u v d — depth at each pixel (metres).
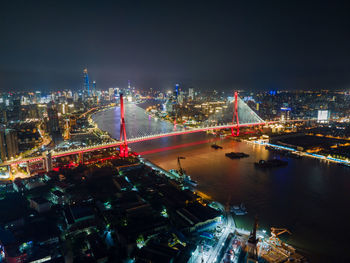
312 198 195.50
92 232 148.62
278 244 138.75
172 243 137.88
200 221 154.38
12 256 122.00
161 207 175.00
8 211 172.38
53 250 133.62
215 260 128.50
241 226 158.62
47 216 165.88
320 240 145.50
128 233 142.50
